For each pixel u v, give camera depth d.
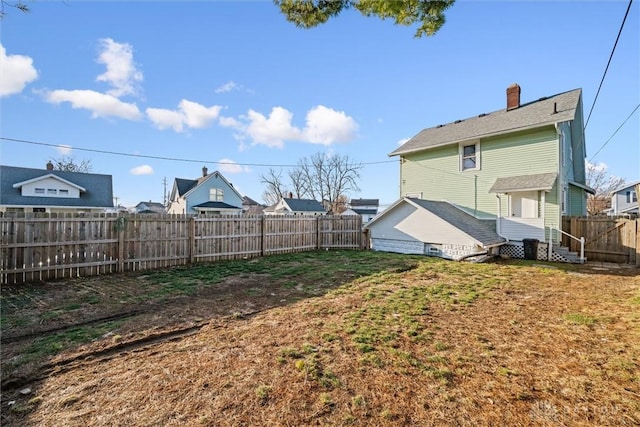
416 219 12.10
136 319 4.34
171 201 34.75
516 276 7.40
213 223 10.05
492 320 4.25
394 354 3.16
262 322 4.19
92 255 7.61
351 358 3.07
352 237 14.23
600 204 31.28
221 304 5.07
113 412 2.21
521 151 11.70
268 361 3.01
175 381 2.64
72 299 5.39
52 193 21.89
